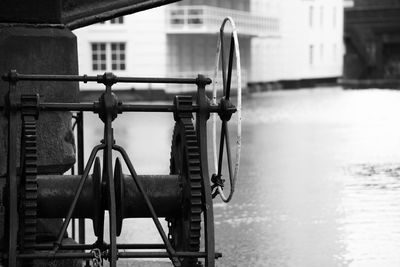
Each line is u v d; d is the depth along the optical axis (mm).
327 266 11359
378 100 51469
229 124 34750
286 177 19484
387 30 91250
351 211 15172
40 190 7055
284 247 12367
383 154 24094
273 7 70062
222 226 13922
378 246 12438
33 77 7113
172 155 7723
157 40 52344
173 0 10203
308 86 77188
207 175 7098
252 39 65938
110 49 52250
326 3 80250
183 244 7242
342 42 85000
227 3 60031
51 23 9109
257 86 66812
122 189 7094
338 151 24906
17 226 7121
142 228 13797
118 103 7168
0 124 8719
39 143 8859
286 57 73062
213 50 57781
